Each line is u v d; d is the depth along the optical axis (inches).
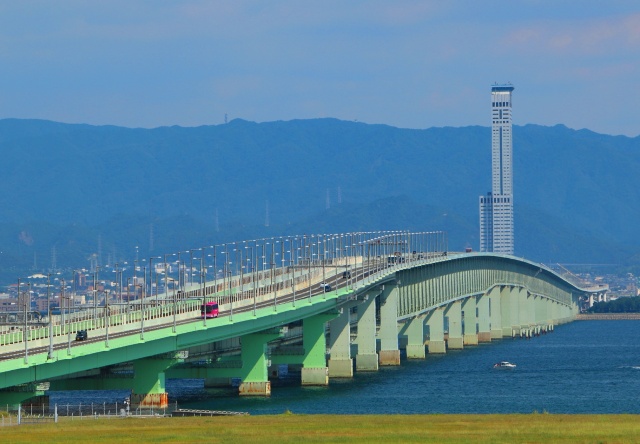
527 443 6560.0
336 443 6599.4
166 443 6668.3
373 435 6914.4
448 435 6894.7
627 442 6530.5
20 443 6722.4
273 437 6870.1
